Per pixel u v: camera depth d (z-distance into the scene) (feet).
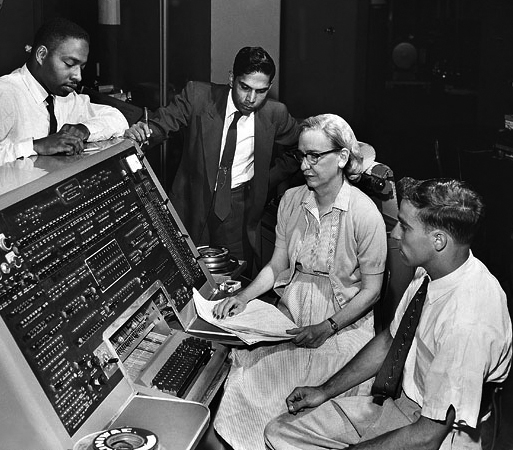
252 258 14.60
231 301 10.80
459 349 7.81
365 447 8.16
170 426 7.67
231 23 20.39
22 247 7.82
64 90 11.06
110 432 7.10
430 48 25.03
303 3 21.42
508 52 25.34
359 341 10.84
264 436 9.17
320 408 9.33
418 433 7.95
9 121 10.93
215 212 14.07
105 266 8.97
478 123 25.63
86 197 9.13
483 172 22.77
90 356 8.00
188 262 10.94
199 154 13.97
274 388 9.95
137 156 10.68
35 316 7.57
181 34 17.75
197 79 19.20
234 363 10.01
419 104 25.52
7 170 8.82
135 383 8.68
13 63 16.24
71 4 16.85
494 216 21.43
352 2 22.34
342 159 10.84
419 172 25.64
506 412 13.99
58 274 8.14
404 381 8.66
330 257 11.13
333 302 11.21
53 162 9.28
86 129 10.50
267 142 13.87
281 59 21.59
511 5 25.07
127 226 9.73
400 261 12.72
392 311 12.92
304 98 22.41
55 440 7.05
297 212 11.44
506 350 8.12
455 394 7.76
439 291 8.26
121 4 17.17
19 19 16.15
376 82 24.23
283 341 10.52
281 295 11.72
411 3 24.47
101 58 17.51
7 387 7.00
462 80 25.23
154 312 9.75
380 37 23.91
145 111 13.60
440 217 7.97
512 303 18.38
